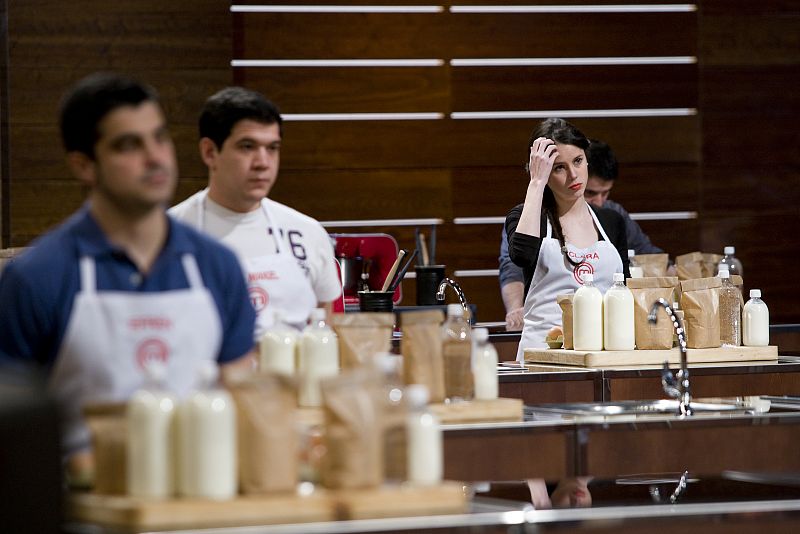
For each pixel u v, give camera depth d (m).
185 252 5.09
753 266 17.52
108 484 4.39
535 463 6.52
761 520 4.72
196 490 4.26
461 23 16.83
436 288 11.78
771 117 17.47
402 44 16.70
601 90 17.14
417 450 4.62
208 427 4.25
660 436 6.72
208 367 4.36
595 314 8.98
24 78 15.37
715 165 17.41
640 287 9.14
